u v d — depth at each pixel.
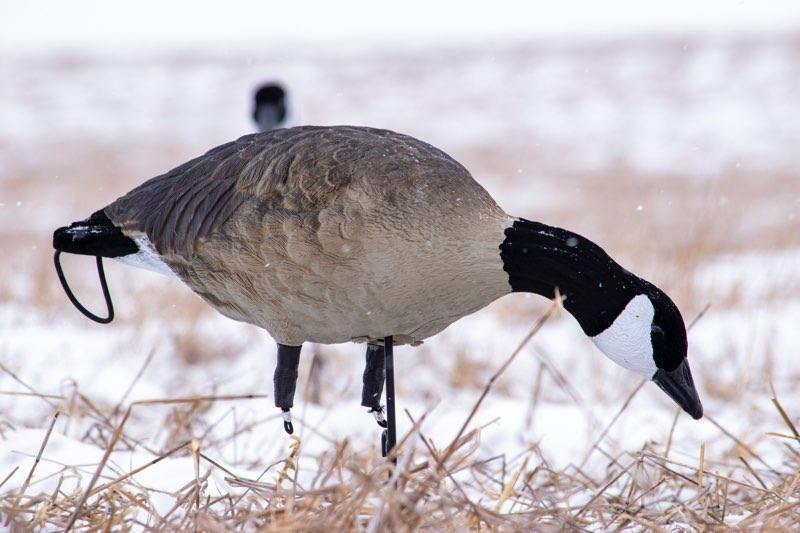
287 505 6.21
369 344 8.30
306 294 7.45
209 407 10.59
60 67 90.00
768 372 12.45
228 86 71.31
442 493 6.31
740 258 18.97
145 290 17.73
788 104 51.81
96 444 9.02
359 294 7.36
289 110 15.23
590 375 13.29
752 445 9.70
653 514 7.17
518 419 11.11
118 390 11.87
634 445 10.20
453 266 7.30
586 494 8.33
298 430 10.48
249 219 7.39
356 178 7.25
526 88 64.69
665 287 15.49
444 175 7.42
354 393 13.09
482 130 48.59
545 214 26.78
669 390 7.49
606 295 7.34
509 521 6.21
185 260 7.93
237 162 7.83
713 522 6.91
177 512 6.91
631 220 21.17
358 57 95.50
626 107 54.25
